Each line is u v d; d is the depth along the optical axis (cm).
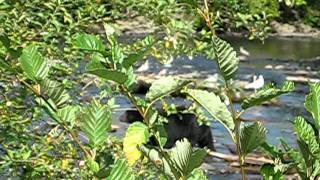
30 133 398
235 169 945
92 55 154
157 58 447
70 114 161
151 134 157
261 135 145
